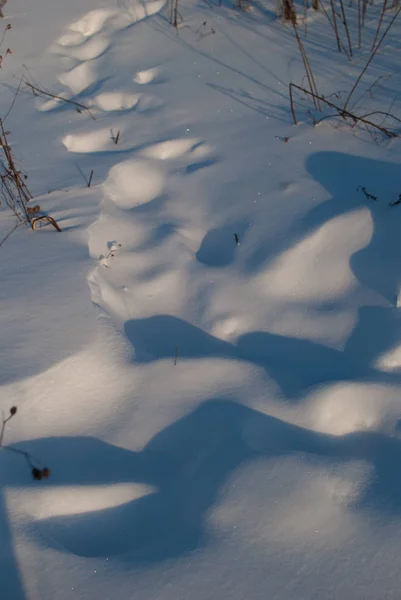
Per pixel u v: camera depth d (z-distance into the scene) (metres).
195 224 2.78
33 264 2.42
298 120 3.29
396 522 1.69
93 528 1.72
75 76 3.81
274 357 2.24
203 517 1.70
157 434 1.97
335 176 2.89
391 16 4.12
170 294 2.48
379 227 2.59
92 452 1.92
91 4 4.34
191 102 3.48
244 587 1.55
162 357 2.17
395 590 1.56
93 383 2.07
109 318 2.24
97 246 2.57
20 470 1.82
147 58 3.88
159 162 3.10
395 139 3.07
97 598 1.53
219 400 2.04
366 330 2.29
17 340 2.10
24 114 3.48
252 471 1.78
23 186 2.88
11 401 1.94
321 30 4.05
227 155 3.10
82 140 3.25
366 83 3.52
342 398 2.02
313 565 1.60
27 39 4.07
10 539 1.62
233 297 2.43
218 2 4.38
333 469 1.80
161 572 1.57
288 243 2.53
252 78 3.64
